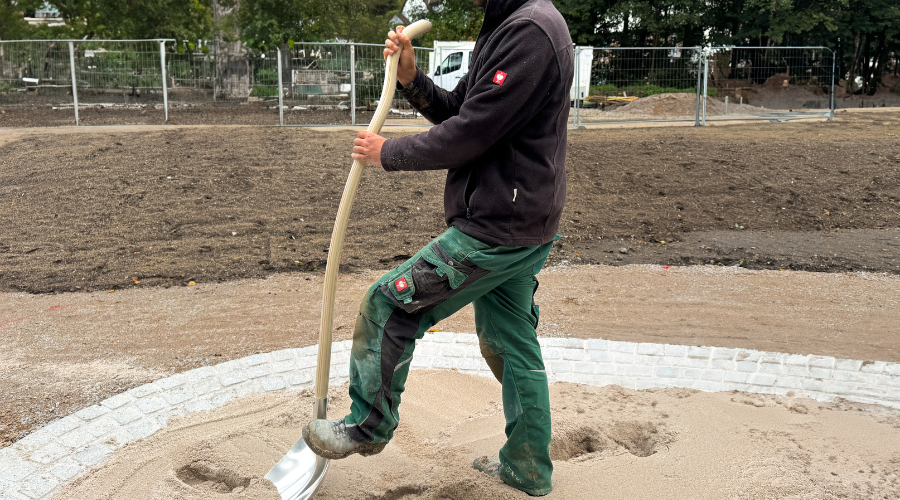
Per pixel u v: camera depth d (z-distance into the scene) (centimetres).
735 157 1081
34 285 580
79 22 2733
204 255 664
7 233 720
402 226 783
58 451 302
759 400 354
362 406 234
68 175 895
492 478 273
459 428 322
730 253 723
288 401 352
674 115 1677
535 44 216
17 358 421
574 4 2980
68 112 1552
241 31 2423
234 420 331
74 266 628
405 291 225
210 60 1590
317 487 255
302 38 2450
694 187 955
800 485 269
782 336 472
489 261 227
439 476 274
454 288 227
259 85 1587
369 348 230
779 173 1012
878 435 314
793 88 1722
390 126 1376
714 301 557
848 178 1001
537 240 234
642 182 970
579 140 1212
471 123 214
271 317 505
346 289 579
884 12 2895
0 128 1291
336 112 1573
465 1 2984
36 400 359
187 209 791
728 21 3061
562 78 224
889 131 1354
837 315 521
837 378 389
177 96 1595
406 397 356
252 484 271
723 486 270
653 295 573
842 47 3066
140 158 966
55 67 1570
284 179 904
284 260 657
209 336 463
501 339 256
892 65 3234
